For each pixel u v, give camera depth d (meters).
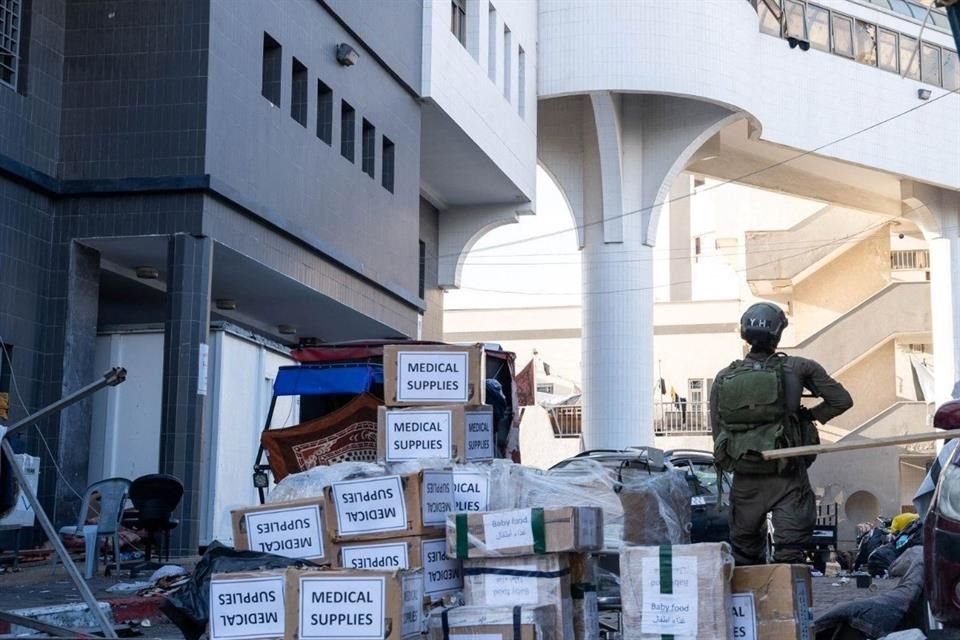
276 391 14.09
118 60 18.12
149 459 18.42
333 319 25.12
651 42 36.81
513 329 60.00
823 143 42.66
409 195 26.98
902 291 49.41
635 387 38.34
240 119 19.02
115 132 18.02
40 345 17.62
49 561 15.62
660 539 11.36
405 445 9.37
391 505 8.38
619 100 38.78
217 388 18.14
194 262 17.70
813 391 9.30
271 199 20.08
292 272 21.00
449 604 8.14
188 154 17.86
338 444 13.82
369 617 7.36
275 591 7.55
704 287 62.06
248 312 24.33
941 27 46.53
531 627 7.24
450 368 9.51
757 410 9.16
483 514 7.79
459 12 30.80
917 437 7.96
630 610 7.73
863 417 50.16
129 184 17.80
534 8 36.41
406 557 8.35
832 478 46.12
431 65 27.36
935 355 47.62
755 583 7.79
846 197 49.19
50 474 17.36
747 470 9.24
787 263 51.97
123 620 11.10
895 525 23.58
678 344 57.00
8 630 9.28
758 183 47.81
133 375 18.61
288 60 21.05
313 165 21.89
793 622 7.70
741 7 39.16
